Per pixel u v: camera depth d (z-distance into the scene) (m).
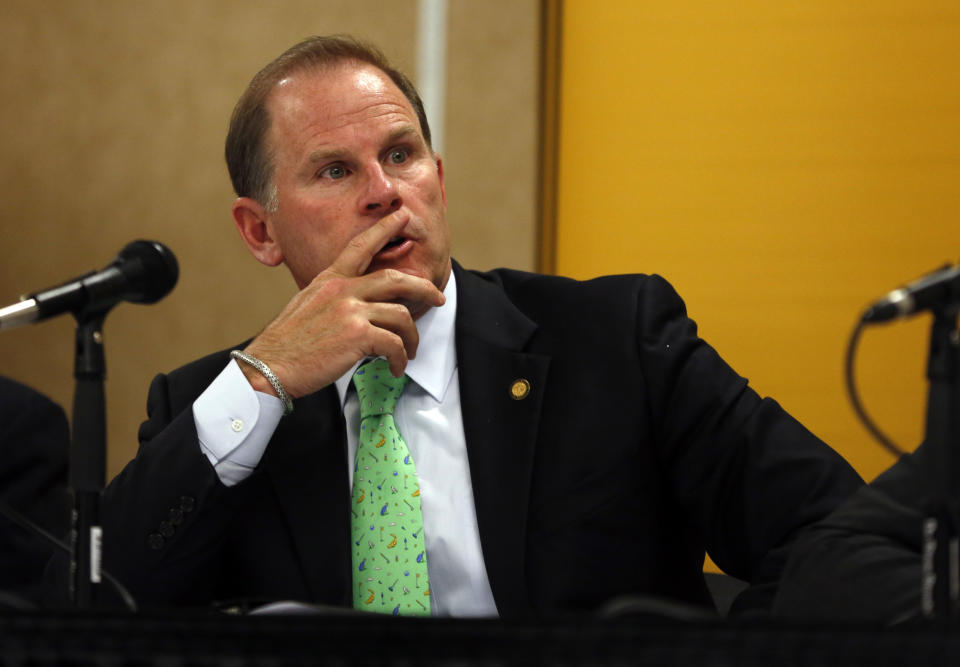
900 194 10.88
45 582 4.83
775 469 4.66
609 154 11.62
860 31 10.98
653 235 11.49
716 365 5.09
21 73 13.06
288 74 5.31
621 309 5.26
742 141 11.26
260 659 2.21
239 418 4.65
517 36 11.81
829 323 11.01
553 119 11.81
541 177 11.80
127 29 12.87
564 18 11.76
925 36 10.84
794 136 11.12
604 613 2.46
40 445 5.81
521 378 5.07
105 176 12.90
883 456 10.79
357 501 4.81
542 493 4.86
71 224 12.97
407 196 5.08
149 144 12.82
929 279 2.68
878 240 10.92
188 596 4.62
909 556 3.21
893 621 2.96
